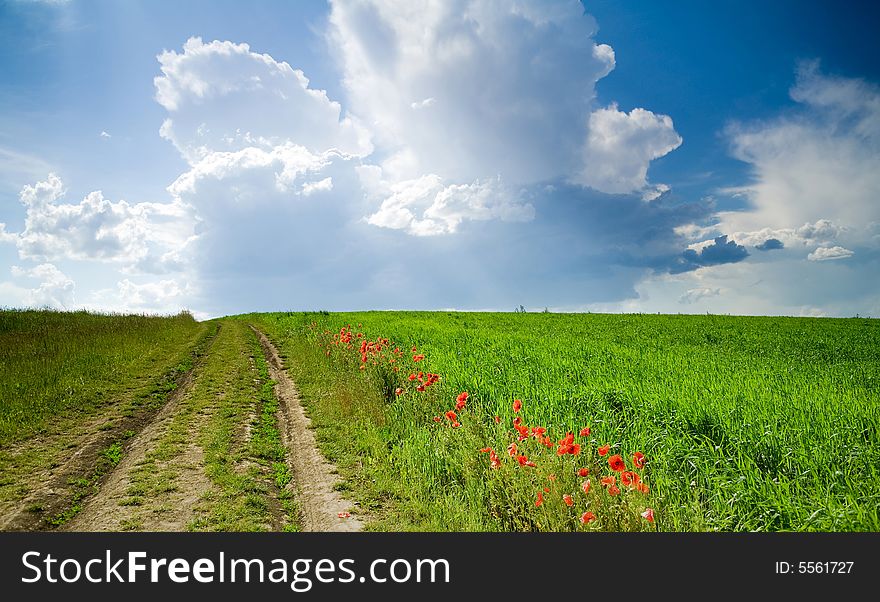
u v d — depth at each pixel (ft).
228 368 53.88
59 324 78.95
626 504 16.19
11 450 27.94
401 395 34.83
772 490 18.31
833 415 25.57
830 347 65.26
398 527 18.86
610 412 27.89
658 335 79.25
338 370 47.67
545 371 40.14
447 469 23.50
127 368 50.14
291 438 31.48
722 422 25.16
